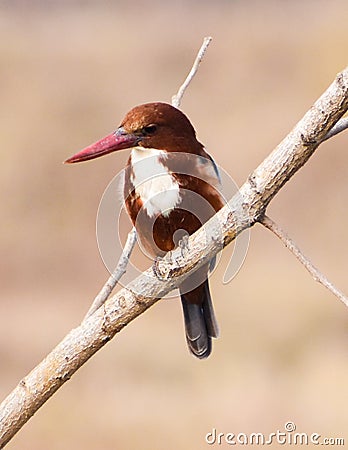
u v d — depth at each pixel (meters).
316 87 20.06
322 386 10.91
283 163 4.02
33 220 16.78
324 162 16.67
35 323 13.62
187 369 11.56
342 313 13.00
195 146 5.30
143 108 5.24
